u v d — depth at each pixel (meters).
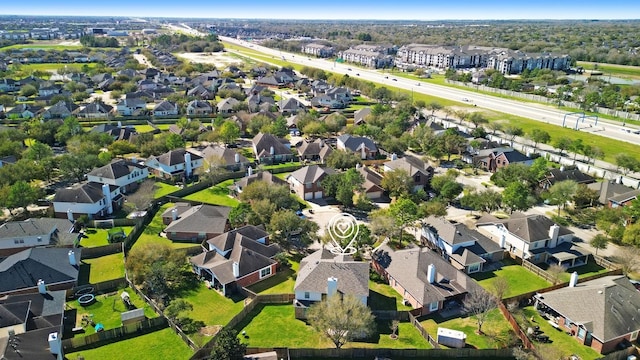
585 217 95.69
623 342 57.91
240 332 59.53
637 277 74.00
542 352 54.22
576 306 60.91
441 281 67.25
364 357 55.50
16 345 49.78
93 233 85.56
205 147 136.38
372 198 103.94
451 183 98.50
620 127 166.12
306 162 126.62
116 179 100.50
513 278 73.50
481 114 179.12
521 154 122.25
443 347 56.94
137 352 55.75
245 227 79.50
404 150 136.25
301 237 83.12
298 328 60.81
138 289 67.25
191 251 77.81
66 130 134.12
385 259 74.25
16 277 66.00
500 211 97.69
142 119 169.12
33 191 89.75
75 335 58.81
